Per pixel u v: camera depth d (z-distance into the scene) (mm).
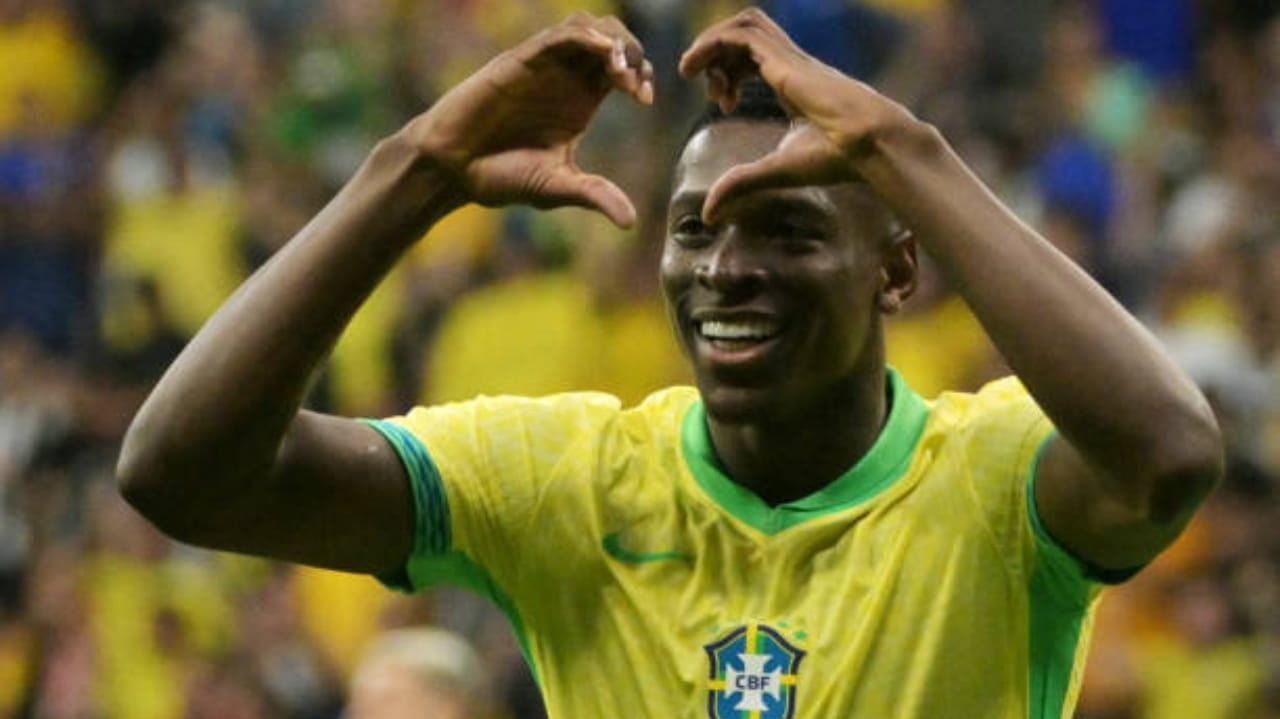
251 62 33281
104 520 25250
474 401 10547
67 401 28203
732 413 9883
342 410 27453
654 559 10117
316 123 31953
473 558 10289
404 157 9539
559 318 26781
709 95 9727
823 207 9805
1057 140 29312
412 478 10117
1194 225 28562
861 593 9914
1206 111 31719
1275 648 22562
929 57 30703
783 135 9922
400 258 9680
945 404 10336
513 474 10266
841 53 30984
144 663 24641
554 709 10188
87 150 32781
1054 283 9188
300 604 24516
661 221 26734
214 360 9469
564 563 10180
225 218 31156
